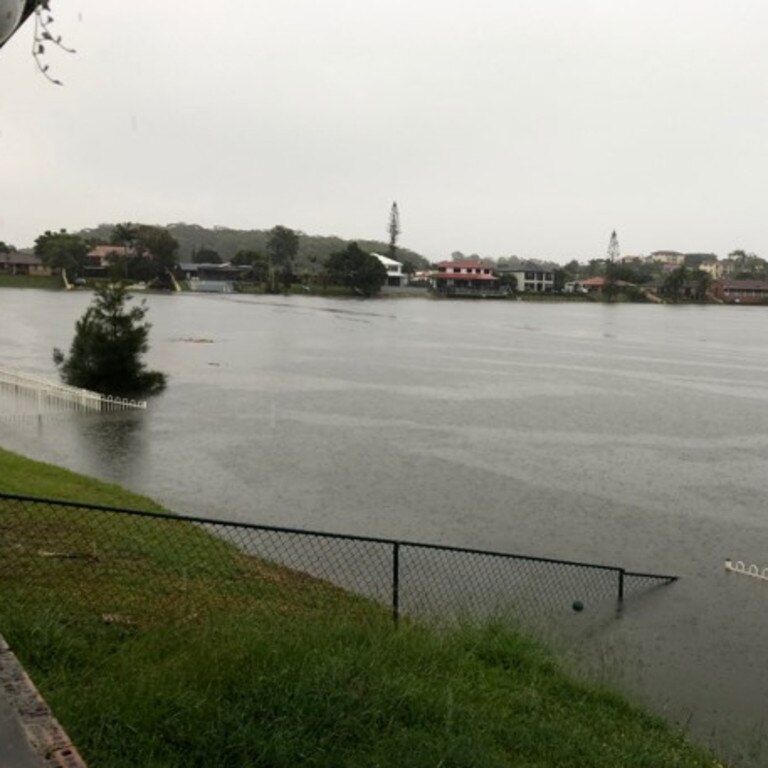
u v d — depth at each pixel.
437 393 42.47
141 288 155.38
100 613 6.99
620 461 27.62
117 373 39.28
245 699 4.78
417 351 65.56
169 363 51.44
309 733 4.61
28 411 32.34
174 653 5.66
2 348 56.78
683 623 14.12
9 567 8.59
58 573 8.66
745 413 38.53
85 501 16.31
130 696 4.57
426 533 18.89
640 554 18.33
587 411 38.06
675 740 7.56
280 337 73.81
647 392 45.12
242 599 9.34
